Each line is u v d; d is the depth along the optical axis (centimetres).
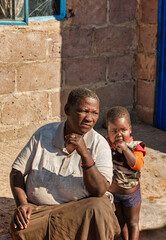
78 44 601
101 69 636
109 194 303
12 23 530
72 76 608
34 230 269
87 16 599
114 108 324
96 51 623
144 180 482
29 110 575
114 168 327
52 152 281
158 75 639
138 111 690
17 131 570
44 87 582
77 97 268
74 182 278
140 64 666
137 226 333
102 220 265
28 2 539
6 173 462
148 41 643
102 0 607
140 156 324
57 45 580
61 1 571
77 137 258
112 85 655
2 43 529
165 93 633
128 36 652
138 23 654
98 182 267
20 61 550
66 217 267
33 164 283
